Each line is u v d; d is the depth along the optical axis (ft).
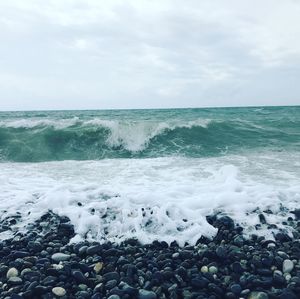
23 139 33.30
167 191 16.78
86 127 35.22
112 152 32.68
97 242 12.51
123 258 11.17
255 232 13.30
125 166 24.38
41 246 12.10
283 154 29.01
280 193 16.81
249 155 28.81
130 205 15.10
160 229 13.35
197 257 11.38
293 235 13.17
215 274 10.48
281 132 38.81
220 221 13.82
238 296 9.36
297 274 10.33
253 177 20.11
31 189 17.66
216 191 16.99
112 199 15.64
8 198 16.25
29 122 36.14
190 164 24.70
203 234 12.98
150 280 10.02
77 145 33.65
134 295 9.28
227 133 37.58
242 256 11.34
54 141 33.63
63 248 12.06
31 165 25.64
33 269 10.56
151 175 20.97
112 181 19.36
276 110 94.53
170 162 25.80
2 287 9.68
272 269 10.71
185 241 12.60
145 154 31.50
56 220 14.26
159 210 14.42
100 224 13.73
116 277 10.15
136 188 17.48
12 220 14.12
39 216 14.53
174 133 35.86
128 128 34.78
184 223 13.71
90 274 10.52
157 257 11.34
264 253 11.51
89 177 20.62
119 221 13.89
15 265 10.81
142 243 12.51
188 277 10.14
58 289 9.44
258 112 80.84
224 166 22.17
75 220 14.03
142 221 13.84
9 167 24.66
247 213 14.73
